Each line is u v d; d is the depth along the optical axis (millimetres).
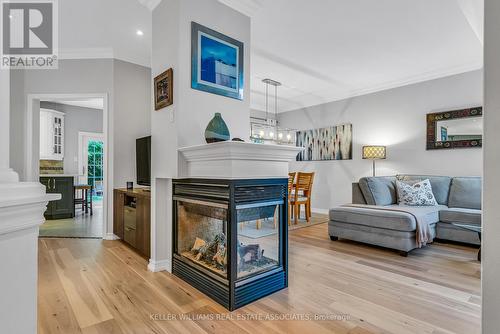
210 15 2469
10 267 614
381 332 1601
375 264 2764
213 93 2480
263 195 2096
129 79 3980
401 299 2006
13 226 609
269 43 3586
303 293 2107
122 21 3090
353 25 3121
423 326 1662
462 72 4207
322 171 6051
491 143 684
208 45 2445
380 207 3562
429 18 2965
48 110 6281
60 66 3822
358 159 5441
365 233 3355
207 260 2188
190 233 2408
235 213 1918
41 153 6172
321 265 2730
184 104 2297
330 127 5914
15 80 3721
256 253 2129
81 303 1915
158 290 2133
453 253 3146
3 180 656
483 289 692
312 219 5191
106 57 3840
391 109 5000
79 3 2752
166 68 2447
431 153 4500
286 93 5844
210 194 2074
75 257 2941
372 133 5250
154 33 2643
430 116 4488
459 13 2861
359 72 4609
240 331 1602
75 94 3818
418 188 4023
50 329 1604
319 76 4812
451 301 1975
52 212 5258
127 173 3938
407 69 4449
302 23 3082
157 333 1575
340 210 3607
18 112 3732
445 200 4039
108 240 3697
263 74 4742
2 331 596
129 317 1744
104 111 3828
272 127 5801
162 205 2578
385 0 2648
